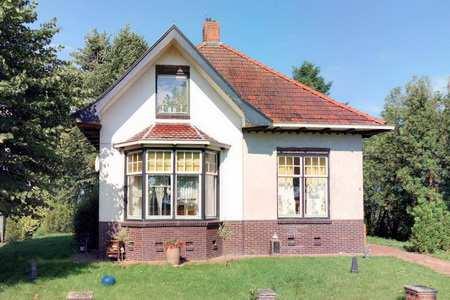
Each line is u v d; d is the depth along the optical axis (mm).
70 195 37219
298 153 20078
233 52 22828
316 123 19234
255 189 19656
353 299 13234
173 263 16891
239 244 19438
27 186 14805
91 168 37594
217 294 13562
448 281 15281
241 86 21062
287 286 14344
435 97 27891
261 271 15773
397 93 29422
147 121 19156
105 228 18578
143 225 17781
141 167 18328
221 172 19531
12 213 14805
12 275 15453
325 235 19891
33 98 14781
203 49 22766
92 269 15891
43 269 15906
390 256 18969
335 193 20156
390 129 19609
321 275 15422
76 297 11266
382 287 14281
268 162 19812
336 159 20281
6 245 25047
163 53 19375
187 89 19547
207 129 19516
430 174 27172
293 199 20047
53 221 33281
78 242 21141
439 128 27438
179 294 13461
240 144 19703
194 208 18500
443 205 22859
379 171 28859
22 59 14547
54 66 15477
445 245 21094
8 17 14000
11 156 14383
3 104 14008
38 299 12914
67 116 15594
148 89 19281
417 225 21281
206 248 18125
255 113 18750
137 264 16797
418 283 14844
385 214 30359
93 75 39562
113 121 18922
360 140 20500
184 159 18500
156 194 18312
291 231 19719
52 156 15273
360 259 18062
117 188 18750
